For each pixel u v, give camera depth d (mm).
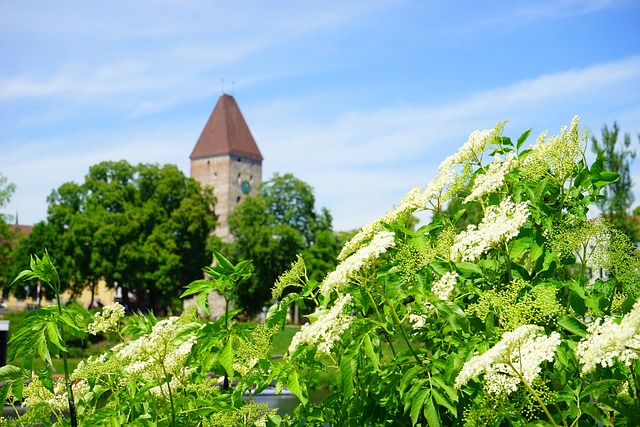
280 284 5305
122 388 5504
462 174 5660
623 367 4281
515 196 5328
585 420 4289
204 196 91000
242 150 128625
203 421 5062
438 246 5012
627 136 23375
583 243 5016
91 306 74812
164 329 4930
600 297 4617
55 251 72375
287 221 90188
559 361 4152
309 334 4555
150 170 82500
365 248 4625
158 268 75375
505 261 5250
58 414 5918
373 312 5461
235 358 5125
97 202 77500
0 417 5254
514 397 4105
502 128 5754
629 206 23328
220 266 4887
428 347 4980
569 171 5316
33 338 4664
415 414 4172
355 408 4723
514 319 4246
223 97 132625
